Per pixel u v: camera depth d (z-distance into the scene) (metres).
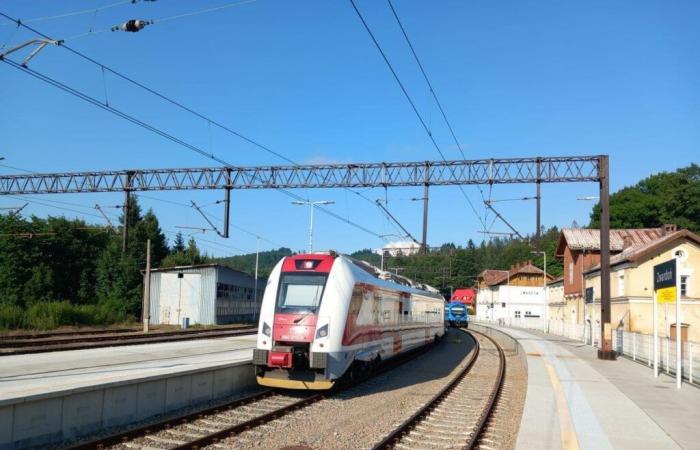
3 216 50.50
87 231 58.16
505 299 82.19
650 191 78.88
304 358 15.29
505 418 13.39
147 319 36.88
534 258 104.06
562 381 17.25
